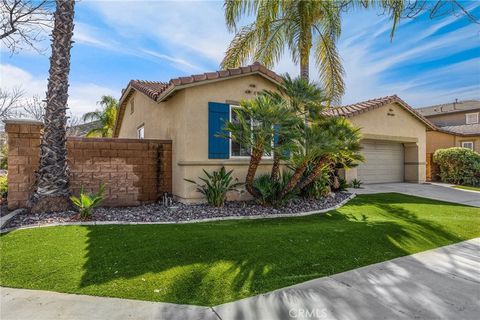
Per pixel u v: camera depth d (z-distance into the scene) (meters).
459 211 10.00
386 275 4.46
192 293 3.77
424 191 14.63
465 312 3.43
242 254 5.04
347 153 8.97
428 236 6.59
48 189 7.85
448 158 19.11
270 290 3.89
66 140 8.48
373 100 17.59
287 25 13.66
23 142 8.35
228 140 10.26
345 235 6.28
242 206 9.31
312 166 10.34
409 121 18.08
